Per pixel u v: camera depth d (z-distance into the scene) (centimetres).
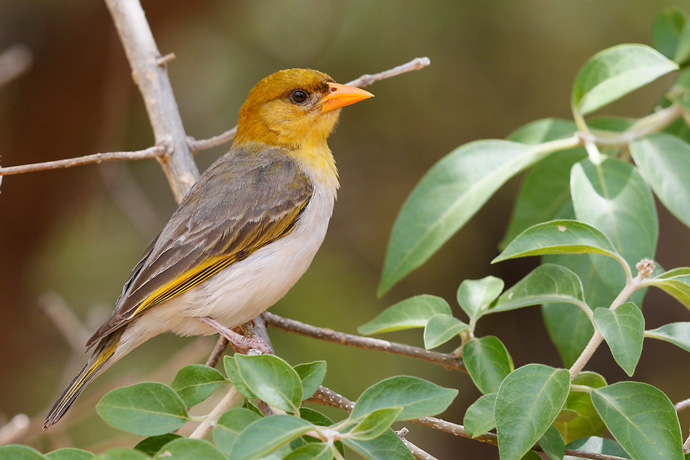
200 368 586
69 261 1617
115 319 764
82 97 1559
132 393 544
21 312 1609
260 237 812
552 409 533
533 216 888
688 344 574
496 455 1648
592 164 768
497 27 1526
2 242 1596
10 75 1223
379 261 1655
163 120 897
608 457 611
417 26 1539
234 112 1673
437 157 1622
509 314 1767
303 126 883
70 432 1345
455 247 1673
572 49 1519
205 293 795
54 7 1542
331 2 1583
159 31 1580
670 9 962
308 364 564
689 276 599
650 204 742
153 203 1694
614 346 548
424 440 1653
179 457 461
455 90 1562
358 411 512
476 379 638
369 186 1692
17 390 1573
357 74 1557
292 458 478
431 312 701
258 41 1650
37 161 1576
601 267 713
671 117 840
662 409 535
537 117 1561
